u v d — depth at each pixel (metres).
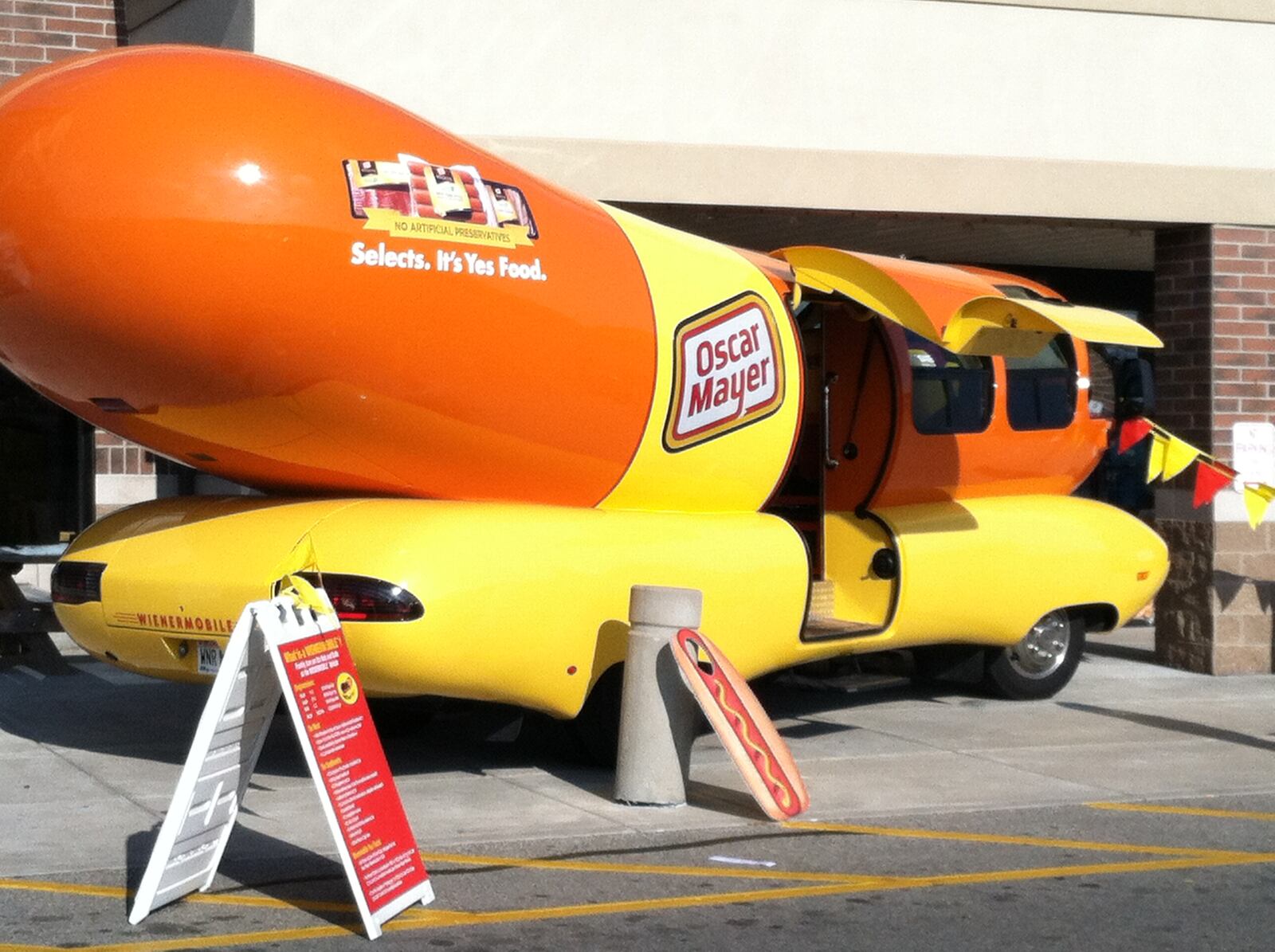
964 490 10.62
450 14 10.52
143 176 6.69
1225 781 8.48
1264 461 11.98
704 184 10.93
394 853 5.86
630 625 8.06
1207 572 12.37
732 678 7.65
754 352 8.91
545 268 7.68
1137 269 16.16
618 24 10.84
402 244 7.12
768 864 6.67
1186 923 5.93
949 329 8.86
